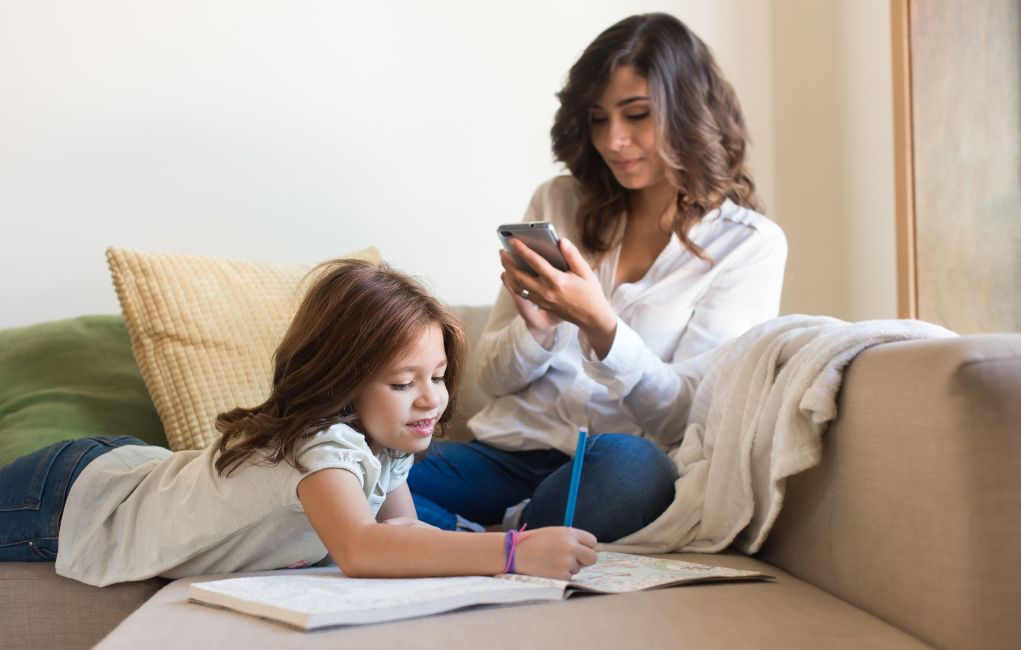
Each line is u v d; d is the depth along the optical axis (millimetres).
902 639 886
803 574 1178
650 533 1374
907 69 2156
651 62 1746
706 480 1381
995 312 1965
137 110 2205
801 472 1190
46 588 1257
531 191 2355
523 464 1723
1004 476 878
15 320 2156
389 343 1176
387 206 2305
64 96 2178
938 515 903
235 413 1291
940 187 2088
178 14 2225
